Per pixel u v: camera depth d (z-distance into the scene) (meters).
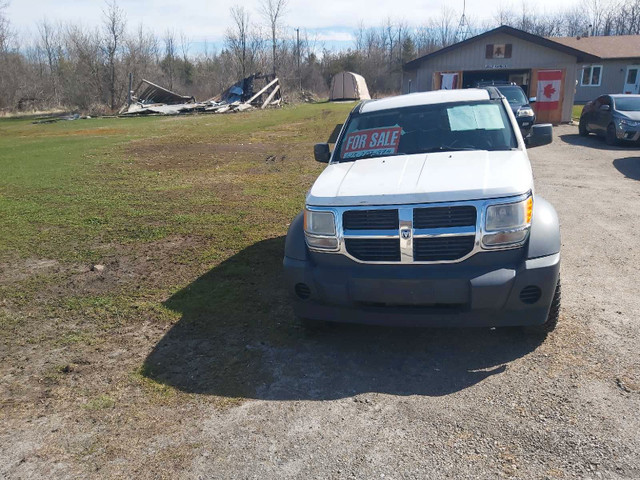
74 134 23.81
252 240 6.99
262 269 5.91
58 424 3.28
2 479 2.81
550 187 9.62
